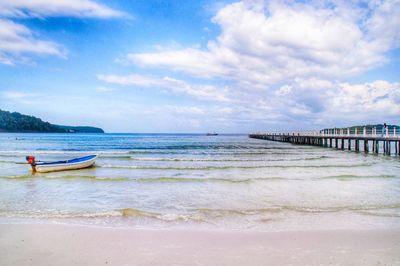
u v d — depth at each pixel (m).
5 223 8.34
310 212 9.58
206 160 25.94
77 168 20.00
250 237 7.23
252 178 16.03
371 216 9.20
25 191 13.09
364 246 6.62
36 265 5.60
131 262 5.74
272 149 41.88
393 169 19.88
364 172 18.45
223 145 54.91
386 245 6.69
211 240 7.00
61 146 51.03
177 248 6.48
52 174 17.97
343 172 18.47
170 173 18.36
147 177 16.66
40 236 7.24
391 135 30.03
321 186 13.91
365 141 33.53
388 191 12.88
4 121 190.25
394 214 9.41
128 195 12.24
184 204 10.74
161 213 9.48
